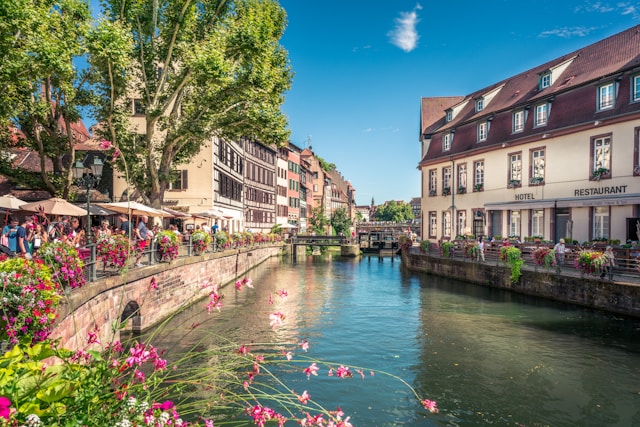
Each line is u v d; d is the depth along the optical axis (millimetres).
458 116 32531
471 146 27891
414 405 7293
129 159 17797
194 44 17078
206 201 27328
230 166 33500
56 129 18594
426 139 34281
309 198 72938
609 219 18750
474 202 27453
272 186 50375
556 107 21844
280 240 45125
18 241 8953
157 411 2674
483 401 7438
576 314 13781
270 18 18500
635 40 20062
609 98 19047
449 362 9484
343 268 32688
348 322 13414
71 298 6734
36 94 17438
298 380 8328
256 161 44188
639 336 11133
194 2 17281
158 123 19016
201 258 16812
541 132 22062
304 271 30141
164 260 13398
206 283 3768
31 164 25016
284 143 20125
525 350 10258
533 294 17125
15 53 12734
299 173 64125
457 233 29141
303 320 13672
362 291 20094
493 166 25875
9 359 2715
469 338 11406
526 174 23375
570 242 19109
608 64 20219
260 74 17578
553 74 23562
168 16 17547
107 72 15805
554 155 21594
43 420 2256
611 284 13555
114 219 24953
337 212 68875
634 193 17578
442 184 30812
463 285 21234
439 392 7840
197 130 17656
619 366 9047
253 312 14719
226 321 13219
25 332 4488
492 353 10070
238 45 17234
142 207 15109
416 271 28859
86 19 15555
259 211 45219
